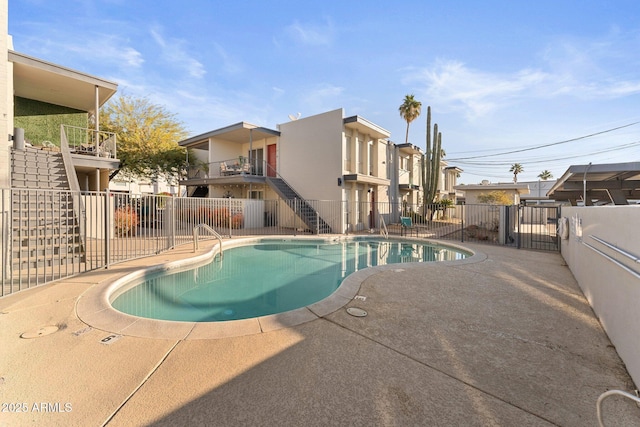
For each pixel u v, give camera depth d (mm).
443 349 2826
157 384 2225
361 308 3928
